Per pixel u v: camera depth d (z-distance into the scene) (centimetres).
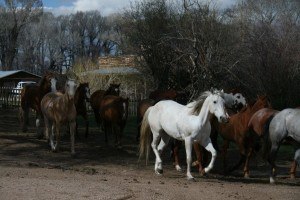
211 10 2591
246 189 967
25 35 9106
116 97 1681
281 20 2750
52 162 1349
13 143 1653
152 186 932
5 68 7650
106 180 993
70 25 9656
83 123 2436
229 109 1390
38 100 1759
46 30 9431
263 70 2427
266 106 1277
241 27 2680
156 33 2812
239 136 1233
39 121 1789
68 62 9156
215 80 2448
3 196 782
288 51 2403
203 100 1051
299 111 1105
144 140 1204
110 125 1730
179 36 2644
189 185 981
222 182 1097
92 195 809
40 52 9319
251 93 2455
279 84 2378
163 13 2836
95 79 3591
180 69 2669
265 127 1170
